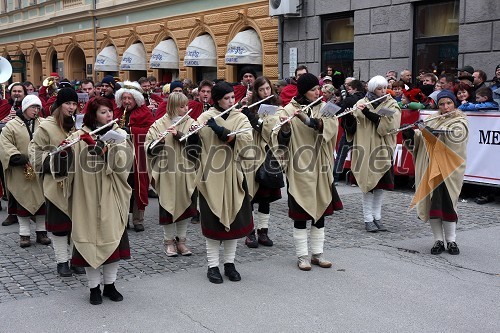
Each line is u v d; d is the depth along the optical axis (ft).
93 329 14.12
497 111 27.40
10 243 22.47
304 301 15.81
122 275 18.19
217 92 17.56
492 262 19.22
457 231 23.04
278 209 27.61
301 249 18.51
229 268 17.78
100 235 15.21
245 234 17.40
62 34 87.25
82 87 32.53
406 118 30.63
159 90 36.27
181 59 63.10
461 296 16.16
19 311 15.26
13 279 17.99
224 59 57.00
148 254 20.57
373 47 42.75
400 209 27.32
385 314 14.89
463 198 29.55
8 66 39.91
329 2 45.73
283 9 47.73
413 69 40.86
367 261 19.38
